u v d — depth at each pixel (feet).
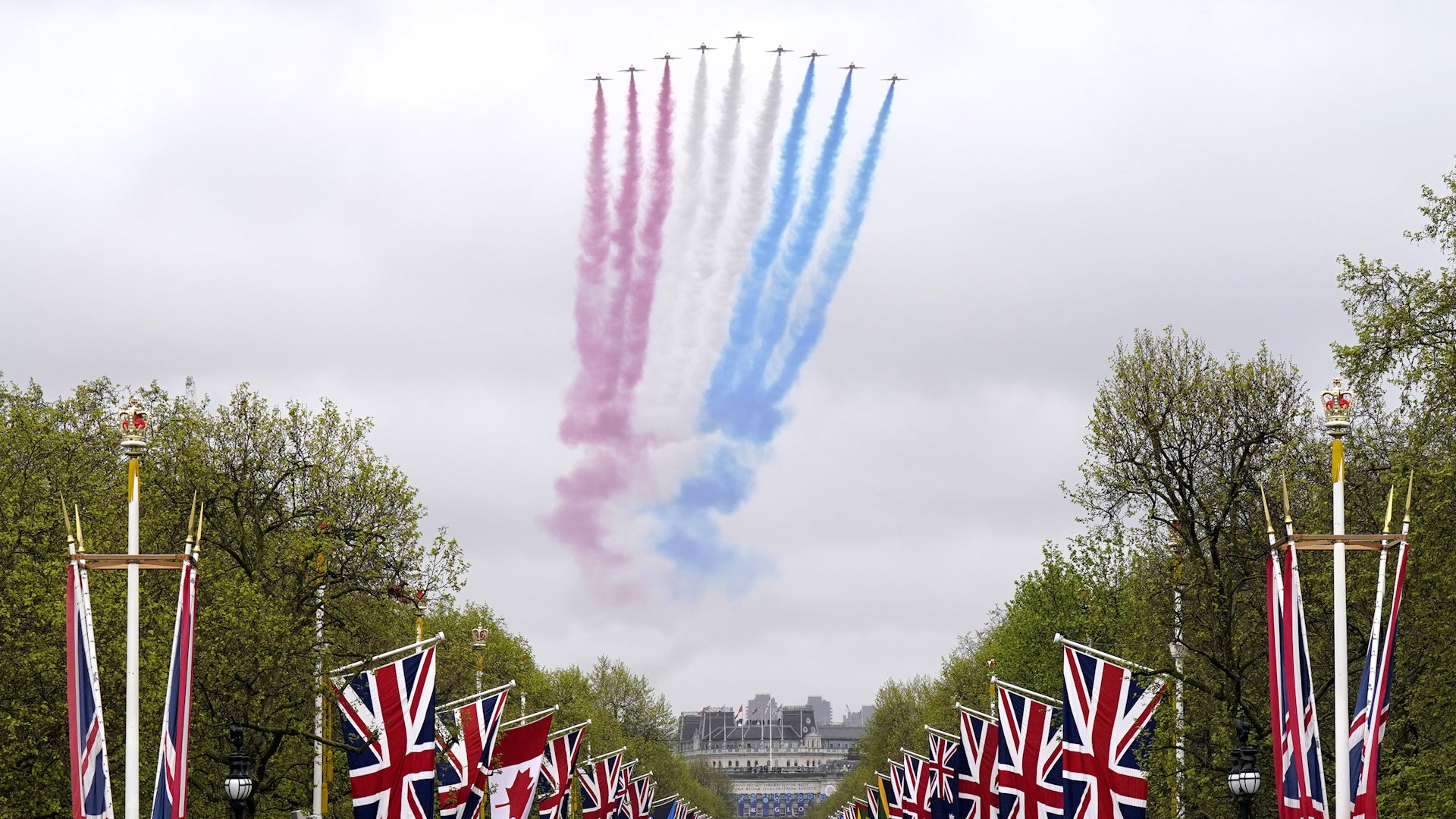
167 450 204.54
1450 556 154.71
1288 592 113.19
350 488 206.08
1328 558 179.63
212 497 199.82
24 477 176.35
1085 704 154.20
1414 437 163.02
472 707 191.72
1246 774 139.74
